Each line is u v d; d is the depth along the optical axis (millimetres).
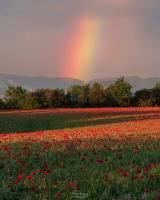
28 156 18453
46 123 53531
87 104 109812
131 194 11312
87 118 61000
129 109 90500
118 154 18984
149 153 18984
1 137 29062
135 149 20625
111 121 52875
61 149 20734
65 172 14312
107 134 30359
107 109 91312
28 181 12680
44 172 13930
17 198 11047
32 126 49531
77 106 109562
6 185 12188
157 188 12055
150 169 14625
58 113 77750
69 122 53531
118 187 12070
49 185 12242
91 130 35062
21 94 113625
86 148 21266
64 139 26500
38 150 20656
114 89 110750
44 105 108562
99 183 12523
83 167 15391
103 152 19891
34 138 27750
